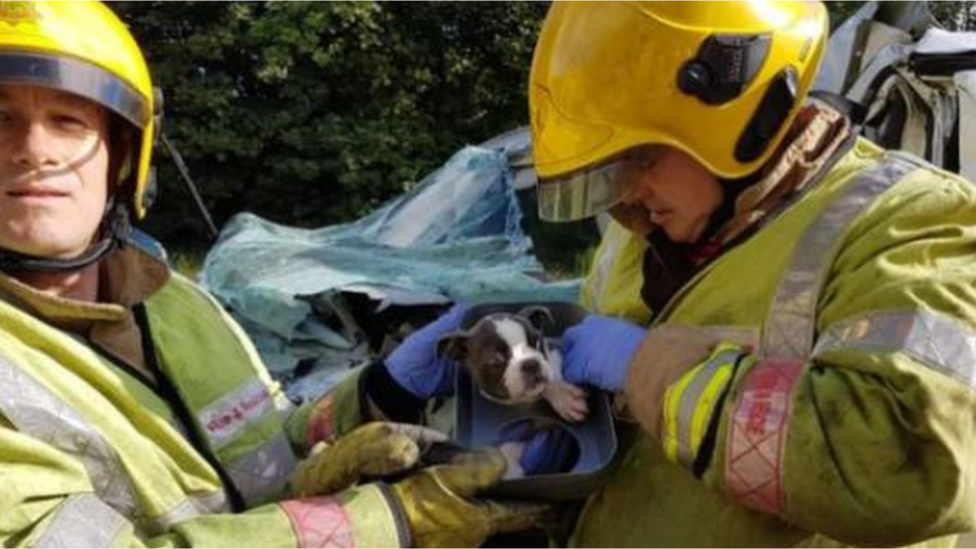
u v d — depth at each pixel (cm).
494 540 203
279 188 1412
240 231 733
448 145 1474
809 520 159
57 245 175
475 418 202
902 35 494
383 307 583
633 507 187
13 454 151
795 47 174
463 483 171
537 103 183
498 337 196
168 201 1379
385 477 175
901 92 487
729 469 161
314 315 596
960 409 151
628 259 210
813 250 170
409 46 1452
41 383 165
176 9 1383
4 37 166
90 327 184
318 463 181
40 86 167
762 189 178
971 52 463
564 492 177
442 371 216
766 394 160
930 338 153
